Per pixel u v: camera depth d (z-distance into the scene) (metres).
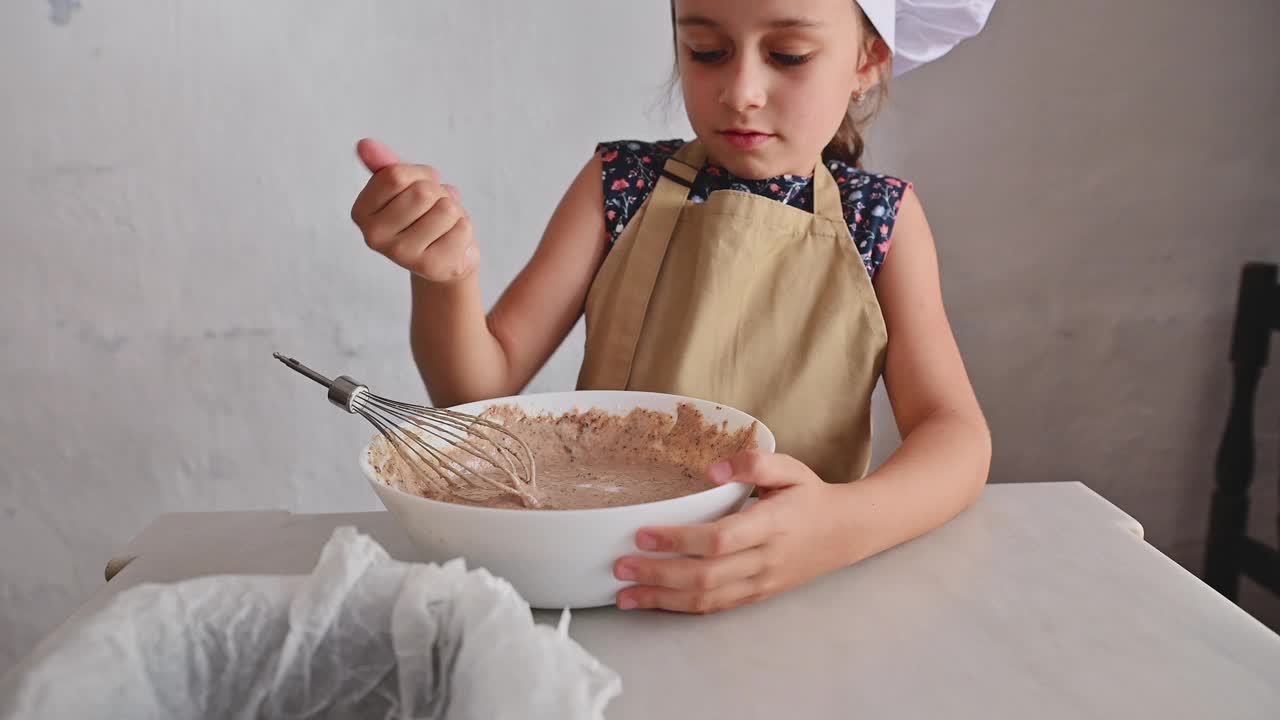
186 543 0.74
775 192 0.98
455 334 0.87
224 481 1.58
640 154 1.05
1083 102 1.56
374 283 1.54
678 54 0.91
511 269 1.57
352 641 0.48
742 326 0.94
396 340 1.57
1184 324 1.67
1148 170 1.60
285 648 0.47
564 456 0.79
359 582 0.48
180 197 1.46
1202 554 1.76
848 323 0.94
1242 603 1.72
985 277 1.62
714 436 0.76
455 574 0.47
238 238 1.49
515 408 0.79
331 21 1.43
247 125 1.45
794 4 0.81
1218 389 1.70
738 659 0.58
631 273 0.98
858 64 0.97
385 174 0.73
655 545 0.59
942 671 0.57
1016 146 1.57
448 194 0.77
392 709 0.49
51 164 1.42
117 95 1.41
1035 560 0.71
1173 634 0.61
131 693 0.45
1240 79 1.57
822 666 0.58
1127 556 0.72
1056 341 1.66
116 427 1.53
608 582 0.61
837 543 0.66
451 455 0.75
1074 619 0.63
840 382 0.94
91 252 1.46
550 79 1.50
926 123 1.56
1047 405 1.68
